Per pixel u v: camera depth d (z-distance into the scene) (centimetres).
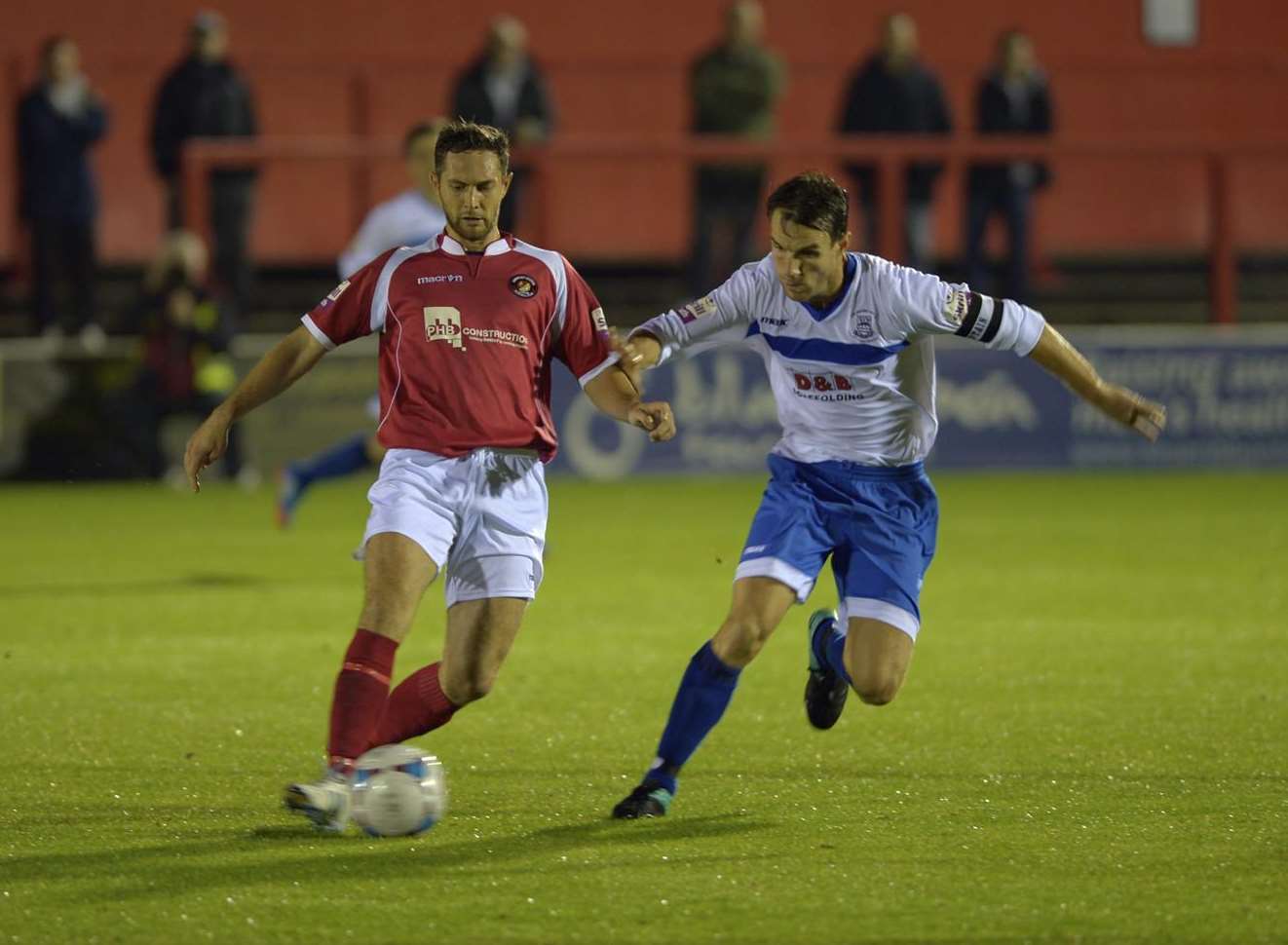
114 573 3934
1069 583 3812
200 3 6681
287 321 6178
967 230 6112
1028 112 6147
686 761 1988
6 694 2666
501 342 1945
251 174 5781
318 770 2186
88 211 5788
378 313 1962
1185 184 6912
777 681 2792
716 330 2062
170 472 5794
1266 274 6806
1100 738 2367
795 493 2073
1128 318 6600
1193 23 7369
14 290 6091
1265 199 7031
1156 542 4438
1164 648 3067
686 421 5891
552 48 6938
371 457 4178
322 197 6462
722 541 4469
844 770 2188
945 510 5062
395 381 1964
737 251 5997
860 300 2012
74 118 5734
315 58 6656
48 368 5703
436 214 3794
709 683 1962
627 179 6744
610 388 1980
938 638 3161
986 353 6003
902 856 1795
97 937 1548
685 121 6912
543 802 2020
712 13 7044
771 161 6012
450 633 1961
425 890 1673
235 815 1953
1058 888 1691
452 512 1931
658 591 3700
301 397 5803
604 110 6862
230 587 3728
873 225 6009
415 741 2350
